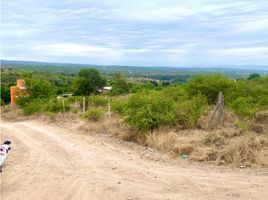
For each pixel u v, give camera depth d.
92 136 14.80
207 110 14.80
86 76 51.69
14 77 88.25
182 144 10.76
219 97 12.83
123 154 11.12
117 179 8.24
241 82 20.39
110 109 19.08
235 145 9.71
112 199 6.91
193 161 9.73
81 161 10.21
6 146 7.52
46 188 7.70
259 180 7.84
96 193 7.28
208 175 8.35
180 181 7.93
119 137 13.62
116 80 50.72
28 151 11.86
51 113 24.03
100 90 52.97
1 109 35.66
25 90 32.72
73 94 51.00
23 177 8.59
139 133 12.97
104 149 12.01
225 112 13.70
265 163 8.91
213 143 10.58
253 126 11.77
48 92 33.16
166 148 11.05
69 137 14.87
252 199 6.67
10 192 7.50
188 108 13.77
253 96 18.52
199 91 19.20
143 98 14.12
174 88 21.98
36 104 28.69
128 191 7.34
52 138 14.64
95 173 8.83
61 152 11.62
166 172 8.76
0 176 8.72
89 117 18.08
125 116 14.47
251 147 9.68
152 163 9.81
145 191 7.32
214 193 7.07
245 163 9.09
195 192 7.18
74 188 7.64
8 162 10.26
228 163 9.29
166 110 13.41
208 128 12.47
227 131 11.22
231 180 7.89
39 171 9.12
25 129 17.91
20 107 32.59
